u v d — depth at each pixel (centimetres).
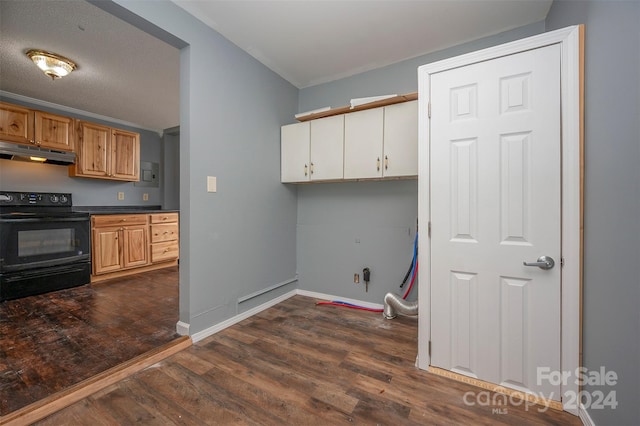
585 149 135
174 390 154
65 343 198
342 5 194
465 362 164
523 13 203
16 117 323
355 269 290
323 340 212
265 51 252
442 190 169
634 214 100
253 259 263
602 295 120
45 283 311
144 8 172
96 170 397
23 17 202
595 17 127
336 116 265
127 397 148
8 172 346
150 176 498
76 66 275
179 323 212
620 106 108
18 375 161
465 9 199
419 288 177
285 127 294
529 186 147
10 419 125
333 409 141
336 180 273
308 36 230
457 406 143
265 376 167
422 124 174
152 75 296
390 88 273
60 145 360
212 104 220
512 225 151
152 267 429
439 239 170
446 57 247
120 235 384
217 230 226
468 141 162
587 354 133
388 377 167
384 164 241
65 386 151
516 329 151
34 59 249
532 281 148
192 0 188
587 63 134
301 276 324
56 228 321
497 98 154
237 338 215
